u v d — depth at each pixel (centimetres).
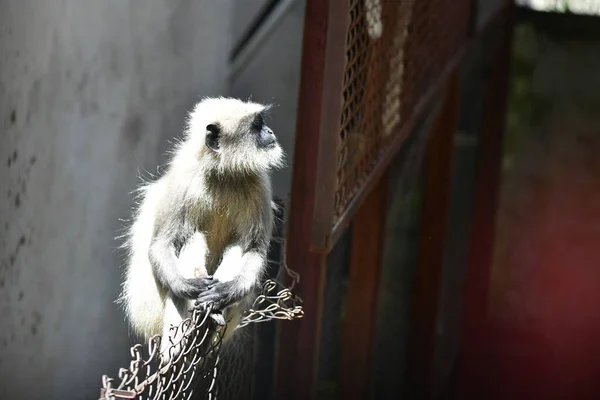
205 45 1181
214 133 691
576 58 1330
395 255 1262
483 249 1326
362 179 839
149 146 1094
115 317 1093
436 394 1334
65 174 977
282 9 1206
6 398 929
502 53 1289
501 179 1356
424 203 1222
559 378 1351
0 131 855
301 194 820
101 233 1053
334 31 715
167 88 1115
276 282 756
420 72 988
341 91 721
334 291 1041
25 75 883
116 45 1015
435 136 1191
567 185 1352
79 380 1050
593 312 1357
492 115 1309
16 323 927
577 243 1355
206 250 704
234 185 698
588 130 1340
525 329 1368
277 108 1207
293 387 896
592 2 1327
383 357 1283
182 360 591
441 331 1338
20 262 923
